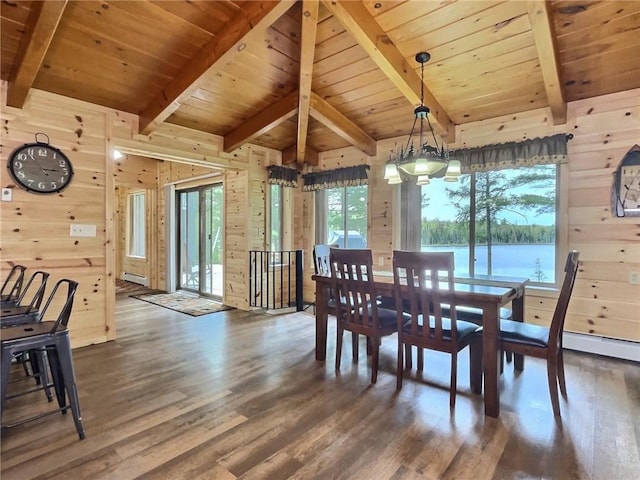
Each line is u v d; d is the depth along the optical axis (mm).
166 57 3186
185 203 6926
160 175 7059
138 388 2646
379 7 2764
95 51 3014
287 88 3977
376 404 2416
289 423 2176
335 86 3910
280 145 5574
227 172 5602
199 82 3221
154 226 7230
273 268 5473
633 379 2834
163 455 1863
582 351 3523
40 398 2484
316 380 2797
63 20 2680
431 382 2777
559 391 2592
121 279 8391
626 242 3332
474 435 2055
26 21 2627
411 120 4438
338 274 3035
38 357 2525
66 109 3490
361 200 5387
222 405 2395
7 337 1900
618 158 3359
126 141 3916
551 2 2576
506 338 2385
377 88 3910
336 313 3059
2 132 3141
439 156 2818
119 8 2646
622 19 2646
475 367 2596
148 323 4504
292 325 4418
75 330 3570
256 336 3953
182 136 4469
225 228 5633
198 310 5230
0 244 3150
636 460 1826
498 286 2715
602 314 3443
